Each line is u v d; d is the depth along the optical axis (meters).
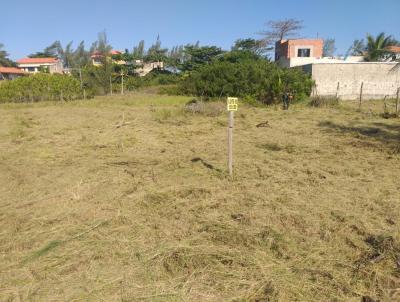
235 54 37.31
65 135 10.02
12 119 14.06
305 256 3.19
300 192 4.86
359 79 22.38
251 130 10.20
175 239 3.55
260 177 5.58
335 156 6.92
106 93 33.50
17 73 66.06
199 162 6.57
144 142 8.73
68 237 3.63
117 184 5.34
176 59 50.72
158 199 4.66
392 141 8.17
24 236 3.70
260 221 3.89
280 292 2.67
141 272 2.99
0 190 5.25
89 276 2.95
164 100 23.02
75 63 60.56
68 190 5.08
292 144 8.09
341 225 3.79
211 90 22.53
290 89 18.52
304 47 34.41
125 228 3.81
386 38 34.78
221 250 3.28
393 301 2.58
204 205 4.37
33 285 2.85
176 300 2.62
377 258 3.08
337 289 2.73
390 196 4.65
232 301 2.62
